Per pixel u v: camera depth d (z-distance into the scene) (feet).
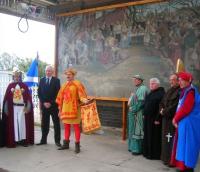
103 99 27.68
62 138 25.66
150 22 25.39
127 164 18.72
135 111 20.63
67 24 30.40
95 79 28.58
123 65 26.91
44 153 20.81
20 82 22.91
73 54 30.01
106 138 25.82
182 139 15.51
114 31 27.37
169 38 24.48
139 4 25.88
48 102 22.59
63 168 17.76
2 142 22.29
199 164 19.24
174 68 24.23
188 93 15.60
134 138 20.71
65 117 21.08
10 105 22.21
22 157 19.80
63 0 29.27
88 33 28.96
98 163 18.83
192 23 23.38
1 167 17.74
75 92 21.07
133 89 26.30
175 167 18.11
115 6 27.09
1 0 27.17
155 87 19.92
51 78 22.82
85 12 29.01
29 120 22.93
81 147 22.58
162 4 24.76
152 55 25.32
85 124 21.30
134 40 26.27
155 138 19.66
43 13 30.45
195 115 15.55
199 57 23.06
